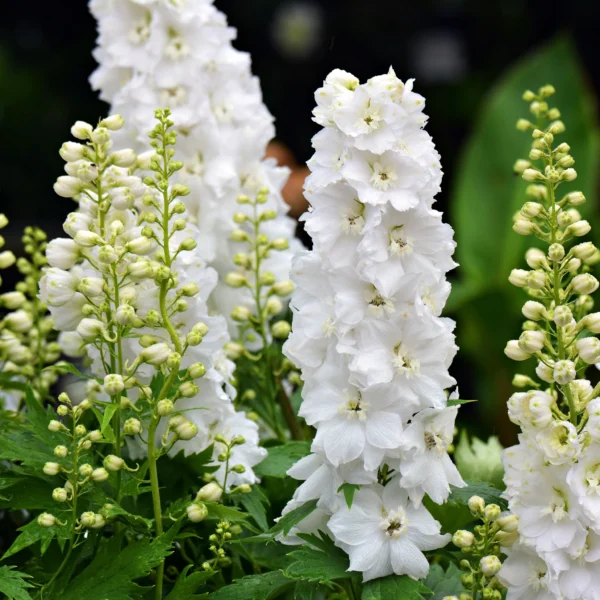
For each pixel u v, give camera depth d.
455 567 1.53
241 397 1.70
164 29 1.66
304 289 1.43
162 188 1.45
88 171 1.45
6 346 1.57
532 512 1.40
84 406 1.43
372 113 1.40
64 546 1.46
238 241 1.67
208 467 1.52
